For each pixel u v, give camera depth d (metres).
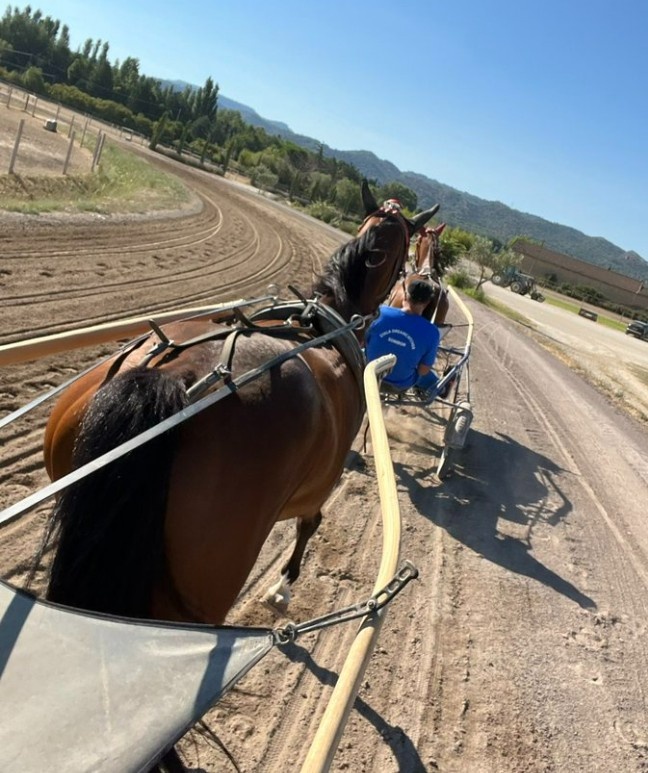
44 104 73.50
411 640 4.54
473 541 6.19
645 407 16.22
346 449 3.14
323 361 2.96
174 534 2.08
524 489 7.77
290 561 4.23
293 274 19.38
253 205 44.69
